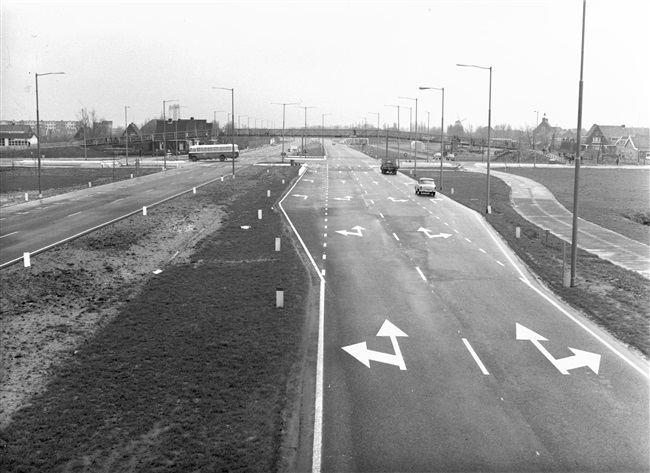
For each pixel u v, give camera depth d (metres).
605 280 28.72
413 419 15.25
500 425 14.94
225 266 31.11
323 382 17.45
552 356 19.59
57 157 138.12
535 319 23.39
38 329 21.75
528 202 61.44
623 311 23.88
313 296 26.31
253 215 48.56
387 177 86.62
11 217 47.91
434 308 24.83
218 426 14.39
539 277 29.84
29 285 27.23
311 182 77.56
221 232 41.06
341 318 23.44
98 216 48.16
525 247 36.88
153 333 20.92
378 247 36.94
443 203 57.78
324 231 42.09
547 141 192.62
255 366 18.11
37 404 15.60
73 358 18.91
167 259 33.47
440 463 13.20
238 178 81.75
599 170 110.81
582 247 37.72
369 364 18.89
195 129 161.62
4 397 16.25
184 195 61.91
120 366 18.06
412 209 53.50
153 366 18.03
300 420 15.13
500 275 30.38
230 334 20.80
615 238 41.19
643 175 100.00
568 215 52.78
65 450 13.36
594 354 19.73
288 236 39.66
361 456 13.49
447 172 98.25
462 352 19.97
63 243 36.53
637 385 17.33
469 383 17.50
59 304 24.78
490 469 12.97
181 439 13.76
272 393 16.30
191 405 15.48
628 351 20.03
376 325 22.64
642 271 31.02
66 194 63.81
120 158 131.25
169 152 150.50
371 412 15.62
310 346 20.36
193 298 25.20
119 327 21.61
